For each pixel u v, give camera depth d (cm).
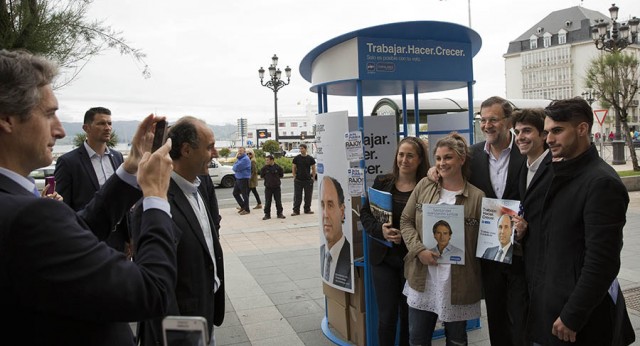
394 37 365
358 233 375
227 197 1741
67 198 401
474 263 291
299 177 1213
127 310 120
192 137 224
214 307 246
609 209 208
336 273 389
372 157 419
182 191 228
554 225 231
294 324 448
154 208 145
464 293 286
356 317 382
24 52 130
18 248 106
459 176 303
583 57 8188
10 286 108
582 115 222
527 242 260
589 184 216
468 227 291
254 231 977
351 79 361
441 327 399
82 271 112
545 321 234
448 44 387
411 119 977
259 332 429
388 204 314
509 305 295
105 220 181
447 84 414
